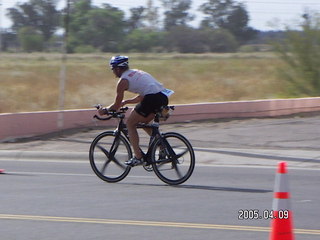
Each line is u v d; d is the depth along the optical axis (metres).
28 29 84.75
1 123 21.11
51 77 49.28
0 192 12.91
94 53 118.69
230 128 23.55
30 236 9.44
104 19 128.38
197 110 25.98
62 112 22.81
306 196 12.54
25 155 18.62
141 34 135.00
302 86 37.38
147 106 13.27
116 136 13.95
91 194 12.71
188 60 91.69
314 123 24.84
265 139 20.98
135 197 12.39
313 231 9.73
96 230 9.79
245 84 45.62
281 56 37.66
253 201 12.00
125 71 13.41
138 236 9.43
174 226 10.05
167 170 13.68
